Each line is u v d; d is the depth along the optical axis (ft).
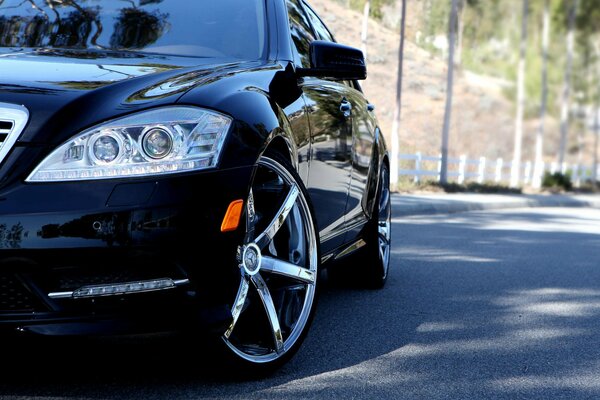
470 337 13.62
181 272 9.06
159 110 9.21
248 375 10.28
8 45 12.16
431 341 13.24
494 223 39.09
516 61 199.52
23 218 8.52
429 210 47.01
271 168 10.50
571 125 207.21
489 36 182.60
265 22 13.16
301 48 13.99
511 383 11.06
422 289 18.11
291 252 11.16
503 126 180.65
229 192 9.31
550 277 20.85
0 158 8.75
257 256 10.13
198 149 9.18
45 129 8.86
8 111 8.93
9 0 13.50
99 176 8.77
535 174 102.17
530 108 208.64
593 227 39.83
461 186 77.46
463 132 175.52
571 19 134.31
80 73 10.05
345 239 15.10
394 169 72.59
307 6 16.03
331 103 13.70
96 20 12.80
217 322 9.37
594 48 157.48
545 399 10.43
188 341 9.37
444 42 149.38
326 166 13.08
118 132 8.95
